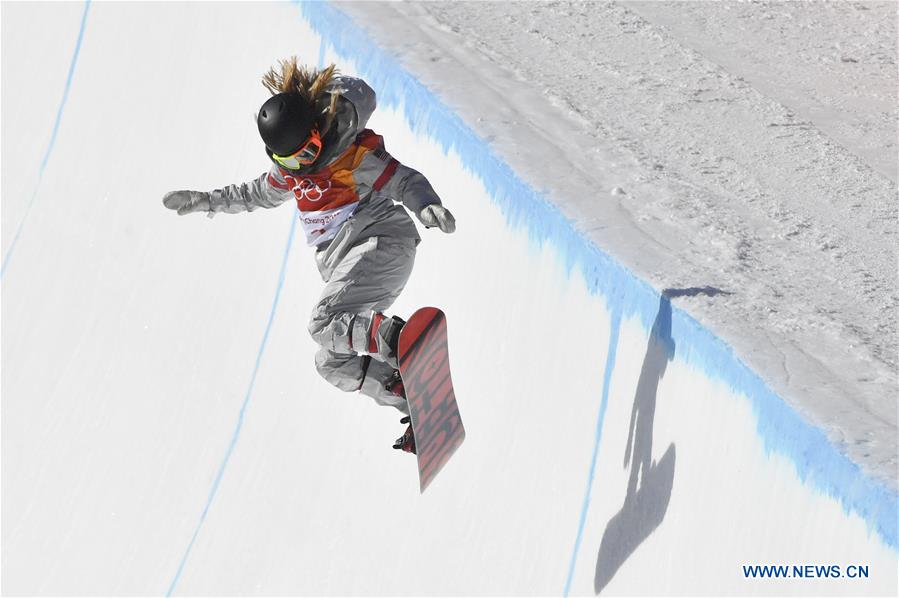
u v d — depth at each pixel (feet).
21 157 156.66
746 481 55.21
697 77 96.37
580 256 69.92
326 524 92.07
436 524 81.15
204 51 130.93
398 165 58.59
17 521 121.90
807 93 97.71
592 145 81.35
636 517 62.90
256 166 117.80
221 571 98.94
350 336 58.59
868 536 47.44
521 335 76.07
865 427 50.57
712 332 58.44
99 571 111.34
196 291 118.62
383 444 90.33
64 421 124.88
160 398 116.67
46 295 138.72
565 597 67.51
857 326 59.11
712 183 76.59
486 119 84.48
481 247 81.10
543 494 71.97
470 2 109.70
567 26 105.81
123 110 142.51
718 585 55.67
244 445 104.27
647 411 63.26
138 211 132.77
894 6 122.21
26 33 167.32
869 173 79.56
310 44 110.32
